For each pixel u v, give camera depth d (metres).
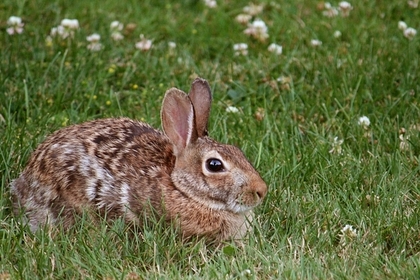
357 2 17.31
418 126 13.02
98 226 10.59
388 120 13.16
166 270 9.90
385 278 9.45
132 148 10.75
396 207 11.02
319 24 16.34
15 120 13.13
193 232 10.44
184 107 10.53
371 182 11.69
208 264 9.89
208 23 16.66
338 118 13.29
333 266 9.83
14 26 15.20
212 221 10.41
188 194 10.41
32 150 12.02
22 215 10.80
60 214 10.62
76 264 9.88
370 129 12.98
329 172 11.80
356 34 16.02
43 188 10.73
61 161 10.66
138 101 13.76
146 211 10.49
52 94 13.64
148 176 10.54
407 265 9.68
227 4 17.58
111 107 13.52
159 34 16.31
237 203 10.28
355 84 14.11
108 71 14.42
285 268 9.70
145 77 14.44
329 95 13.85
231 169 10.25
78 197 10.56
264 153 12.20
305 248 10.35
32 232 10.68
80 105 13.55
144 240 10.23
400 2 17.23
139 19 16.64
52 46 15.00
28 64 14.34
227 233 10.50
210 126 12.94
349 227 10.49
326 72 14.36
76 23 15.41
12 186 11.23
